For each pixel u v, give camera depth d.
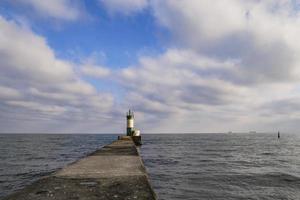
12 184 14.10
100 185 4.27
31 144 62.12
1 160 26.50
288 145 61.56
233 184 13.52
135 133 39.41
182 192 11.76
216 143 70.06
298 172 17.69
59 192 3.81
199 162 23.72
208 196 11.14
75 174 5.23
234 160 25.73
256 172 17.50
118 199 3.48
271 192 11.92
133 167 6.25
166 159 26.28
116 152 10.85
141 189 4.02
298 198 10.99
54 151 39.31
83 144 61.44
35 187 4.10
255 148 48.50
